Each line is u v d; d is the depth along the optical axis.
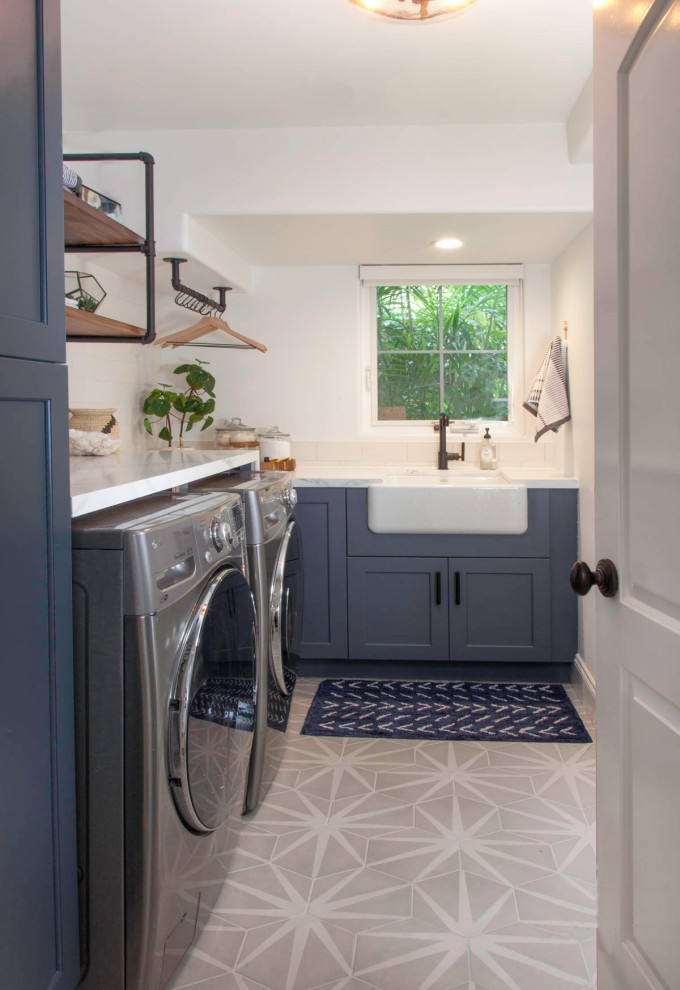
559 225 2.95
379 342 3.80
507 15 2.00
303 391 3.72
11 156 1.07
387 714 2.87
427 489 3.15
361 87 2.44
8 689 1.05
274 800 2.20
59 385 1.20
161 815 1.28
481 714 2.87
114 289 3.16
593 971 1.48
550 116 2.70
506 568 3.18
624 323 1.09
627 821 1.13
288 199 2.80
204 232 3.01
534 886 1.76
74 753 1.25
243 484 2.29
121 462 2.20
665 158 0.92
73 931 1.25
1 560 1.04
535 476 3.26
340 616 3.26
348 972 1.49
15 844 1.07
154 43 2.14
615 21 1.08
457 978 1.47
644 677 1.04
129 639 1.24
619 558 1.13
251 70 2.31
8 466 1.06
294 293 3.70
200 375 3.48
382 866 1.85
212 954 1.54
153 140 2.80
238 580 1.74
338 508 3.24
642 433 1.03
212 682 1.50
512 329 3.76
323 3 1.94
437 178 2.78
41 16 1.14
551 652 3.18
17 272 1.08
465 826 2.04
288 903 1.71
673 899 0.95
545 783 2.29
